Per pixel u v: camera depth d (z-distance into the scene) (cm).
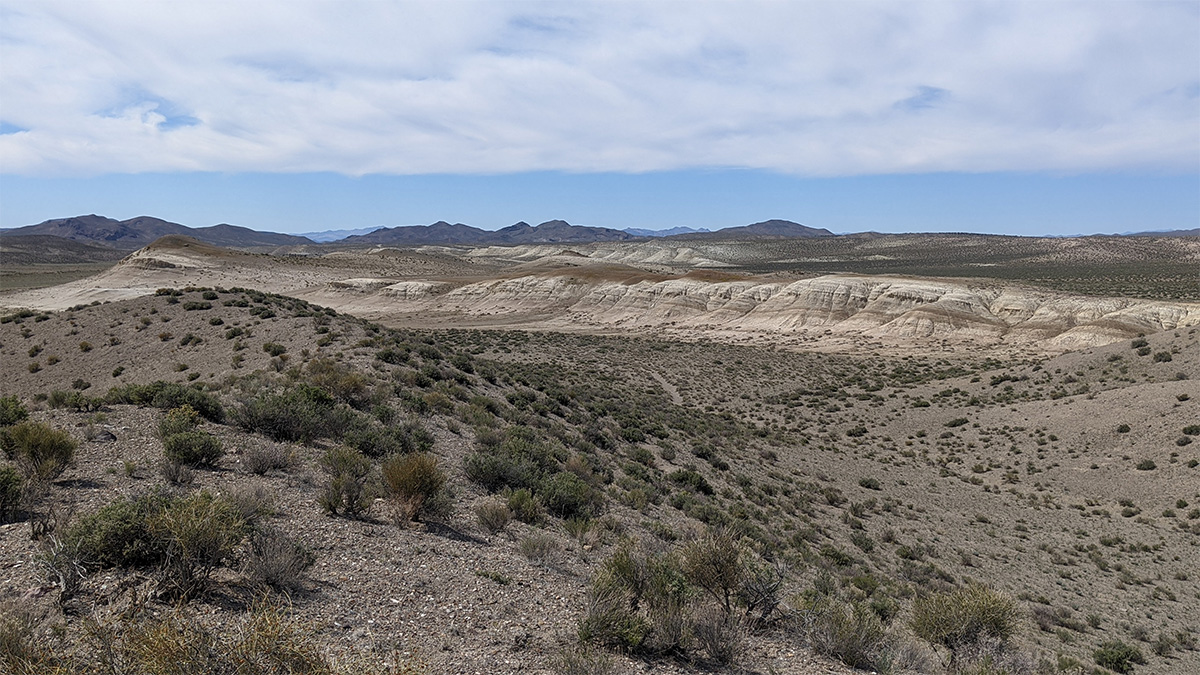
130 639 464
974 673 827
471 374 3497
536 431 2500
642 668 661
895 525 2592
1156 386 4228
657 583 819
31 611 552
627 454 2742
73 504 866
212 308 4619
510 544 1105
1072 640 1600
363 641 612
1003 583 2038
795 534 2091
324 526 950
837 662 791
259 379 2434
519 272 16600
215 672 440
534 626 743
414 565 877
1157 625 1823
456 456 1797
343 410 1791
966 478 3694
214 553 646
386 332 4312
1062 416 4281
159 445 1259
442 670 586
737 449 3566
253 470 1189
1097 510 3109
